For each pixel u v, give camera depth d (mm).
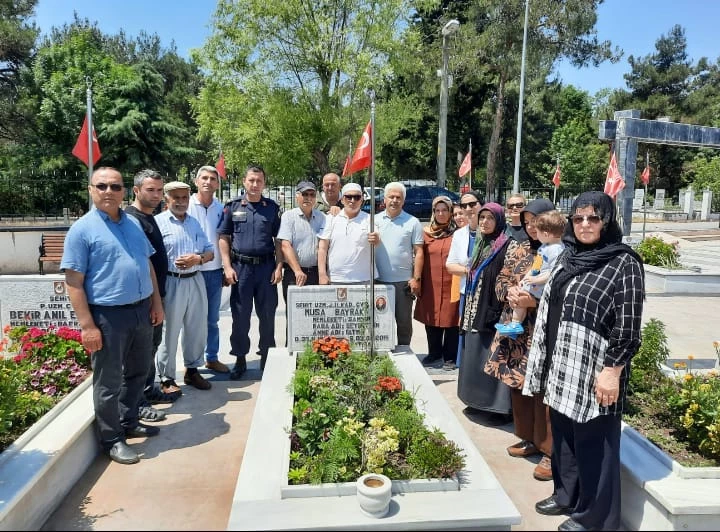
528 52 25922
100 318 3721
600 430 2977
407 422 3646
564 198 25125
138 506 3369
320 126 20422
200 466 3861
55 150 21734
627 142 11875
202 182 5715
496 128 28719
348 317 5391
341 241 5562
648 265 11805
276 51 20297
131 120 21391
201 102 21234
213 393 5211
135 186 4496
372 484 3025
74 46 23766
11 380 3879
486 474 3324
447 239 5844
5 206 13469
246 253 5492
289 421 3924
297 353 5336
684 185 42781
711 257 15344
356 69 19625
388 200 5711
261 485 3152
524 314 3969
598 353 2939
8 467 3186
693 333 7895
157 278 4539
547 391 3160
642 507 3219
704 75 42312
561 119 46781
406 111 22641
